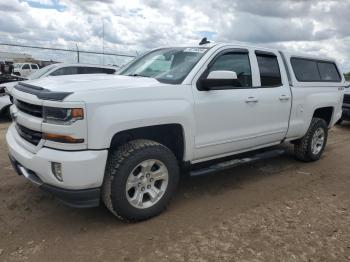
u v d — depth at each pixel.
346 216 4.26
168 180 4.01
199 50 4.61
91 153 3.38
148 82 4.05
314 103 6.13
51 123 3.36
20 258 3.16
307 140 6.30
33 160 3.49
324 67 6.65
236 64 4.83
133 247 3.40
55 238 3.52
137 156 3.69
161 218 4.02
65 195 3.44
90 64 11.66
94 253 3.28
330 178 5.74
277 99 5.31
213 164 4.85
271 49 5.47
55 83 3.89
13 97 4.20
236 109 4.66
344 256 3.37
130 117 3.56
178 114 3.96
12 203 4.24
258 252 3.38
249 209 4.36
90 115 3.34
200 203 4.50
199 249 3.39
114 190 3.62
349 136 9.74
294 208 4.44
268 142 5.45
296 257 3.32
